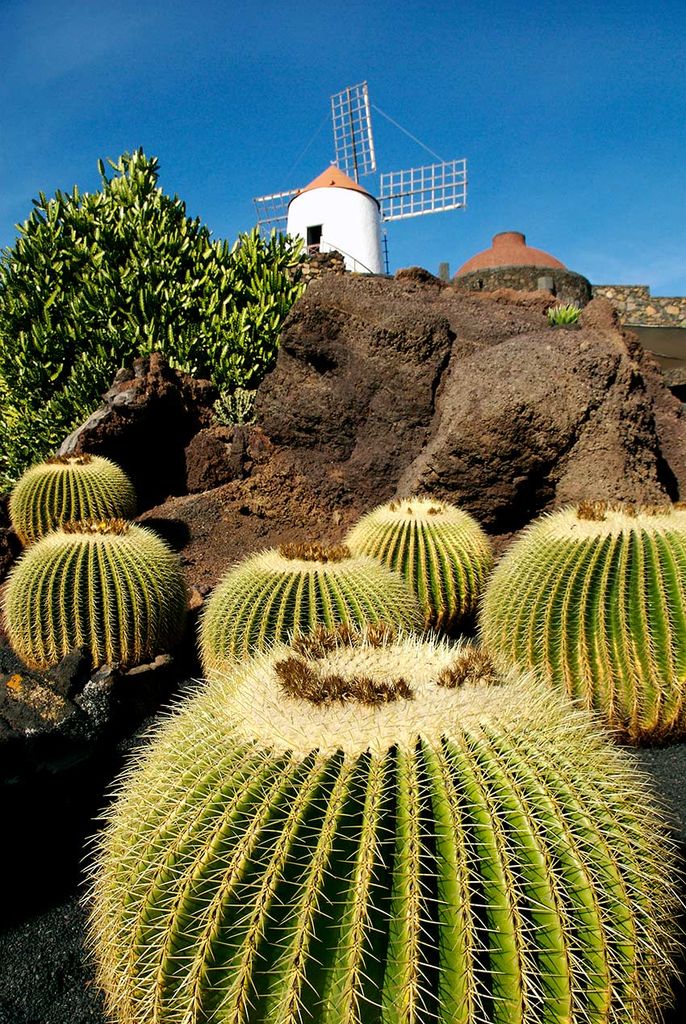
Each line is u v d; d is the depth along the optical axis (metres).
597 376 7.21
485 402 7.20
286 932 1.88
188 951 1.98
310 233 23.55
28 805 4.27
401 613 4.48
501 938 1.87
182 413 9.27
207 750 2.27
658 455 8.21
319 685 2.29
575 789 2.12
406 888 1.86
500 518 7.57
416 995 1.79
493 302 10.42
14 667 5.14
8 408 10.63
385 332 8.39
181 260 10.67
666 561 4.26
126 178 11.16
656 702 4.23
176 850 2.07
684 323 22.78
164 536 8.16
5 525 7.98
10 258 10.59
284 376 8.90
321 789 2.04
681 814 3.74
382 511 6.11
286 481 8.81
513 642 4.60
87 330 10.37
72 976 3.18
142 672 5.08
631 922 2.01
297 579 4.48
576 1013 1.89
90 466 7.50
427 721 2.17
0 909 3.59
